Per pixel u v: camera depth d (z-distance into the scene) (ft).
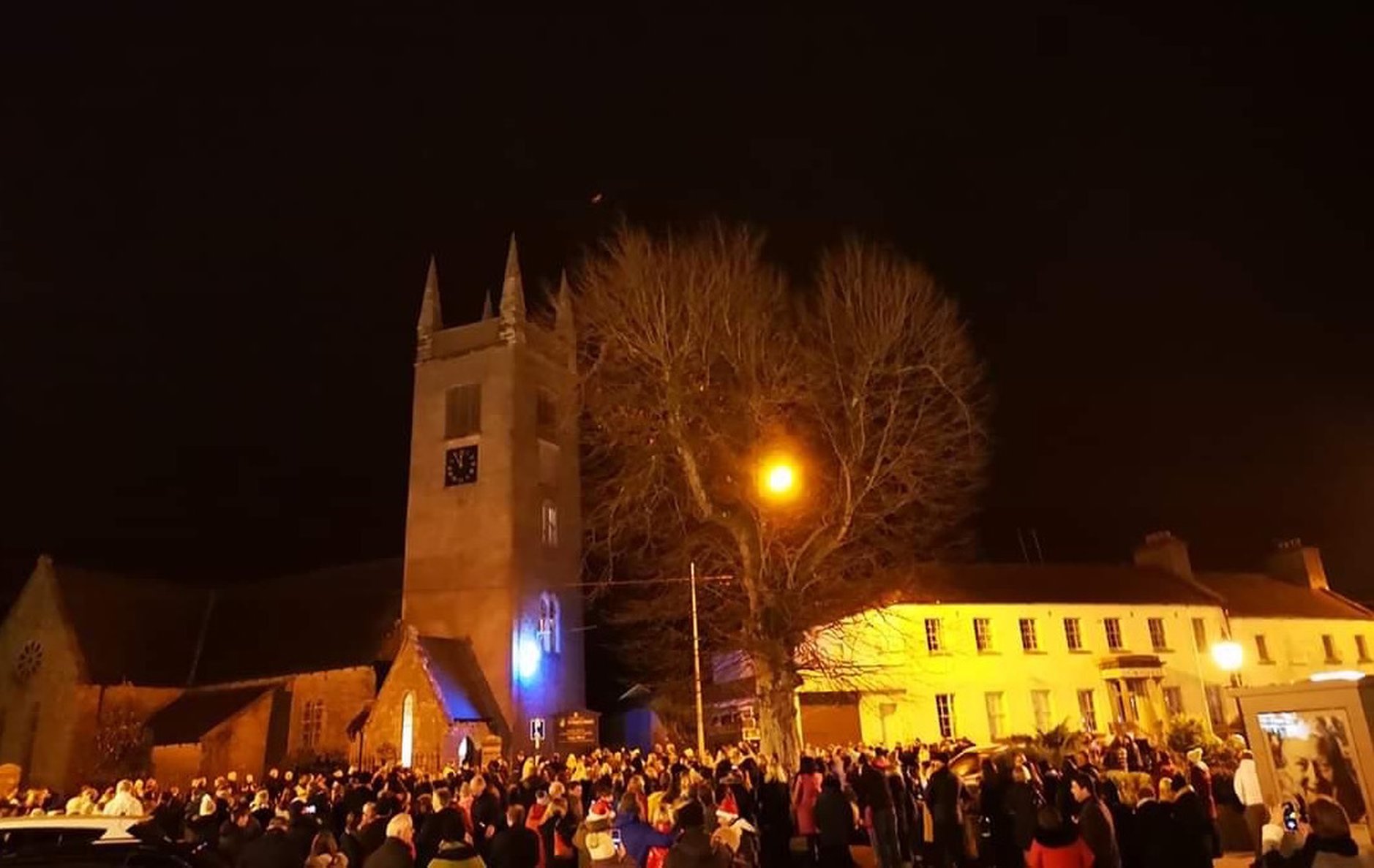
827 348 85.61
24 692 183.11
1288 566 195.62
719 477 83.71
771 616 79.10
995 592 149.38
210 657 197.36
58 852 25.75
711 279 86.79
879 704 133.18
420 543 180.34
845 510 81.05
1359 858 23.97
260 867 35.91
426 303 201.67
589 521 94.48
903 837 61.00
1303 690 40.63
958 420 86.38
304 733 175.22
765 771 66.33
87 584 194.08
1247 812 51.72
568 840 48.80
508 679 164.04
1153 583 167.22
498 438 180.45
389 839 33.06
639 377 87.40
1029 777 51.52
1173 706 151.02
